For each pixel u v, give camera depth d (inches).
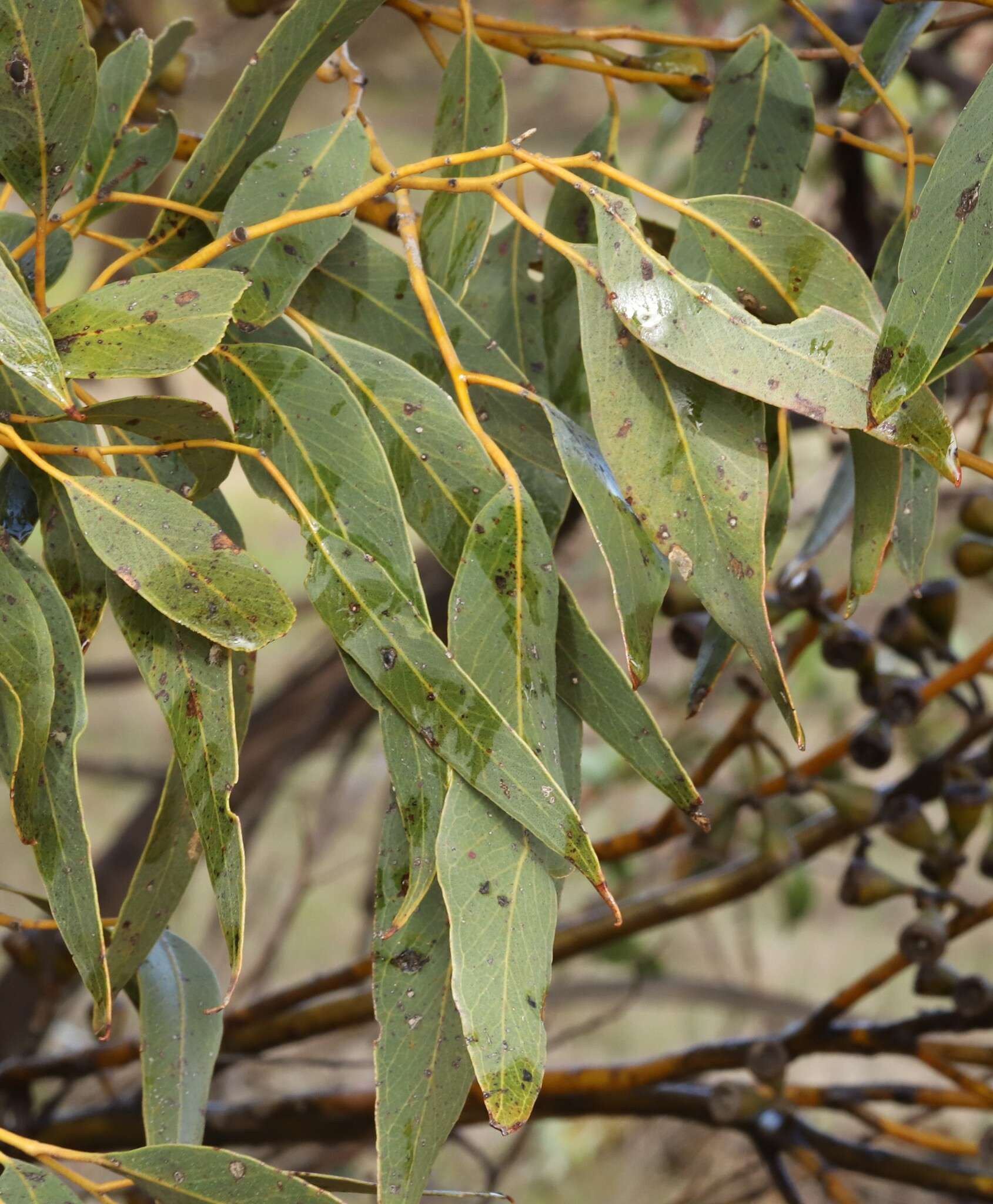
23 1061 54.4
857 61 37.3
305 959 133.4
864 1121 50.2
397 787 33.2
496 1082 32.2
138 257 35.4
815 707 105.8
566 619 34.2
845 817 46.8
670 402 33.7
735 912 100.8
